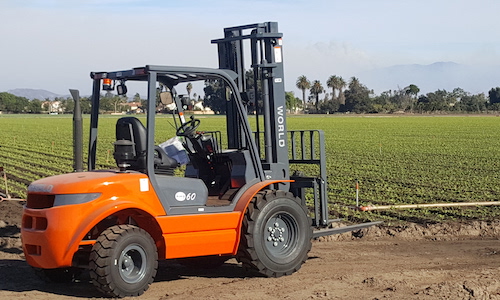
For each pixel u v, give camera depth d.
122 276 7.93
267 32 9.58
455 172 25.62
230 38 9.66
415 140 49.91
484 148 40.53
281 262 9.04
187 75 8.88
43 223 7.96
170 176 8.55
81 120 8.84
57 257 7.75
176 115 9.29
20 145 45.06
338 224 13.54
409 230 12.71
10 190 20.38
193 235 8.48
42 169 27.88
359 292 8.09
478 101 159.25
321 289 8.26
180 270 9.93
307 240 9.33
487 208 15.70
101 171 8.62
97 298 8.01
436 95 167.75
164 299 7.95
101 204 7.85
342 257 10.54
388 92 174.38
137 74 8.45
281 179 9.58
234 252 8.84
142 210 8.08
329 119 104.81
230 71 9.03
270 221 9.09
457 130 66.00
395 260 10.27
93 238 8.41
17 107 165.75
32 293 8.40
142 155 8.51
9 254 10.93
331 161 30.84
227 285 8.67
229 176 9.37
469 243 11.86
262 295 8.02
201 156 9.40
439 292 7.88
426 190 19.75
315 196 9.95
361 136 56.03
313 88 165.38
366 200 17.47
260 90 9.76
